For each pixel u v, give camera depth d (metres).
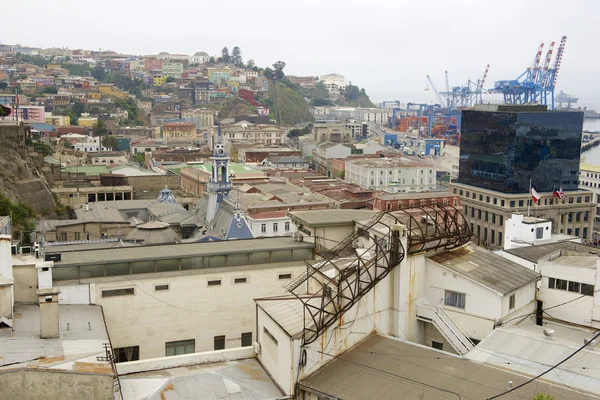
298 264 68.06
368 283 55.59
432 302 61.81
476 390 45.47
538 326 59.53
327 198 178.12
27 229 117.56
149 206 150.25
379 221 64.69
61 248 99.12
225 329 65.12
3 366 41.62
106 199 178.75
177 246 69.94
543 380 46.56
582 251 76.19
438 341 60.16
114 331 60.38
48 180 182.25
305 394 48.53
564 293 64.44
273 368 51.19
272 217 147.12
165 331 62.47
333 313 51.41
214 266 65.69
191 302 63.38
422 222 69.62
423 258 61.59
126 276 61.28
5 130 149.62
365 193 185.00
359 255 58.91
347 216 78.06
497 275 60.94
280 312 52.38
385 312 58.28
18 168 146.38
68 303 58.66
